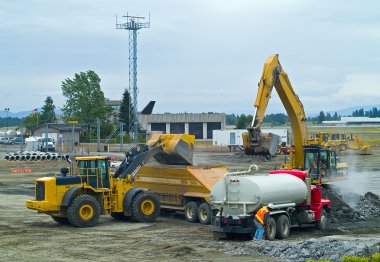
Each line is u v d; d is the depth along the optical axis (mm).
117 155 79062
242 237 23656
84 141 118688
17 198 38688
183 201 28859
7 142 124625
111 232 25062
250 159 76438
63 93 132000
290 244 20219
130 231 25359
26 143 99875
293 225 24562
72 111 131375
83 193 27094
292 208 24219
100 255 19906
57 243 22266
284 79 31828
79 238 23438
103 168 27594
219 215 23062
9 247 21484
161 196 29891
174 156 29219
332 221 27625
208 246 21516
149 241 22641
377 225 27141
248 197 22453
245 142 30094
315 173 30875
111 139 119938
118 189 27906
